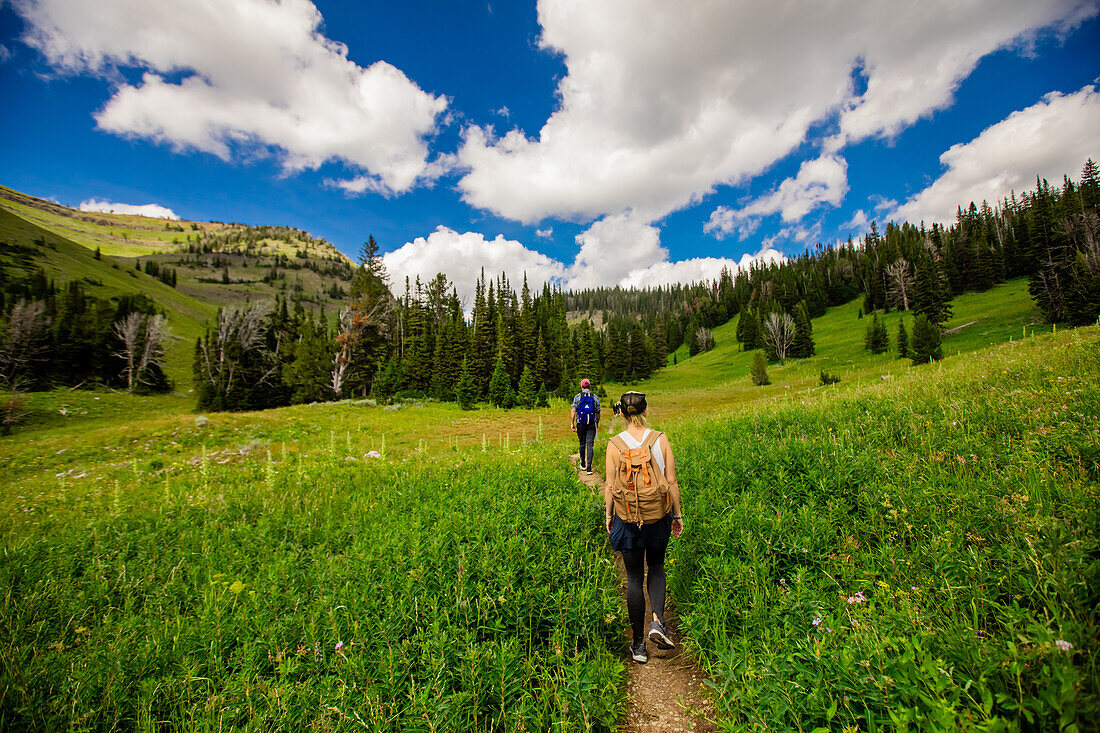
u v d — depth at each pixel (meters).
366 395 49.09
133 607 4.25
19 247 117.44
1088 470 3.72
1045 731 1.71
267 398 51.94
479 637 3.26
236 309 56.72
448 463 10.51
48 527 7.20
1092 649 1.95
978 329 51.22
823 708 2.15
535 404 37.09
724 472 5.83
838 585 3.21
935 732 1.77
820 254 155.62
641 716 2.78
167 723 2.61
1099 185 68.31
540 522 5.12
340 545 5.44
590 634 3.36
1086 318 39.28
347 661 2.83
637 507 3.38
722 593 3.35
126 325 69.75
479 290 75.88
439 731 2.35
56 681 2.91
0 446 17.81
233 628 3.43
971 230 99.94
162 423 19.91
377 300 50.62
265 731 2.42
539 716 2.52
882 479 4.48
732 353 94.00
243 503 7.53
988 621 2.52
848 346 67.62
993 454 4.50
